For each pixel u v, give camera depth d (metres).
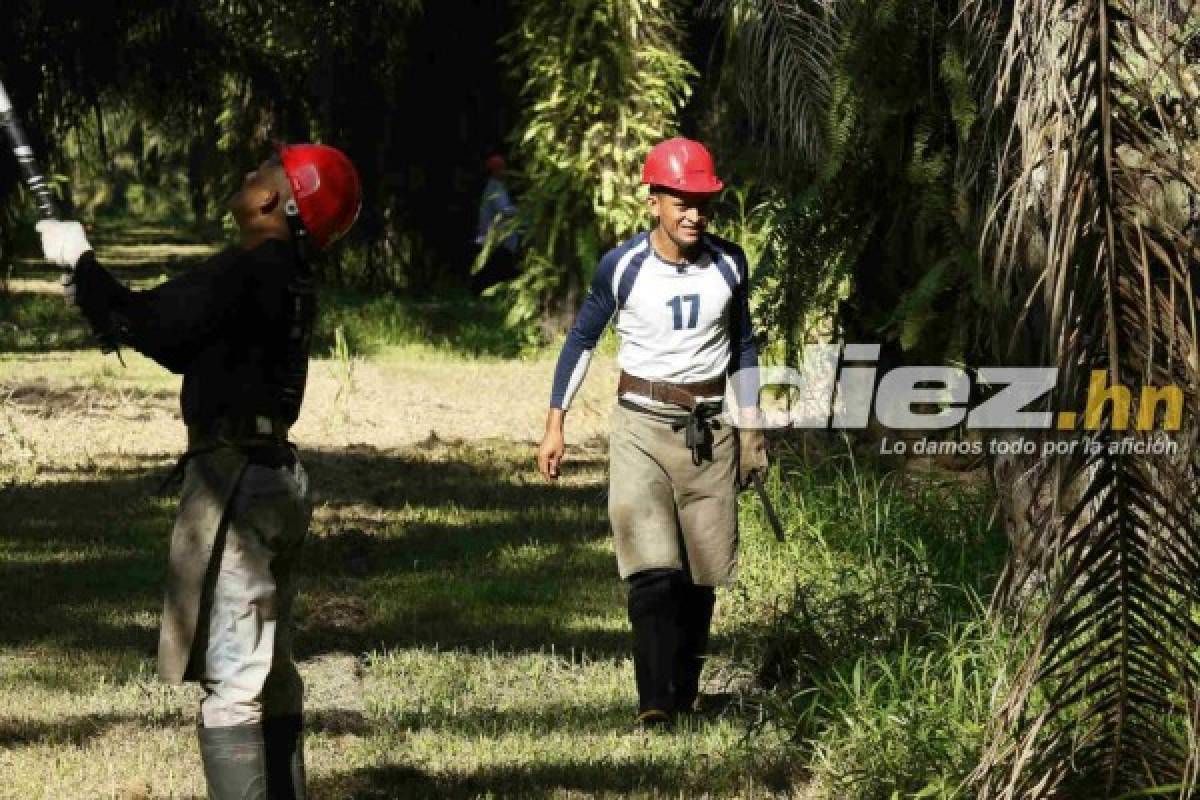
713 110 26.56
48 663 10.80
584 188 27.19
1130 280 6.27
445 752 9.10
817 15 12.33
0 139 26.98
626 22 26.78
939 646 9.60
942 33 11.07
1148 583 6.74
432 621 12.08
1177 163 6.27
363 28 34.59
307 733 9.43
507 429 21.45
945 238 11.49
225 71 30.70
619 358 9.80
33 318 32.44
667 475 9.67
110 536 14.59
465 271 37.47
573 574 13.58
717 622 11.72
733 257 9.69
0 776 8.61
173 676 7.11
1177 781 6.68
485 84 36.66
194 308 7.00
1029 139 6.33
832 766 8.51
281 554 7.30
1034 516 6.86
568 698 10.16
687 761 8.95
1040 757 6.88
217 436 7.14
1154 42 6.24
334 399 23.14
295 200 7.26
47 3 26.89
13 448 18.91
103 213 72.06
